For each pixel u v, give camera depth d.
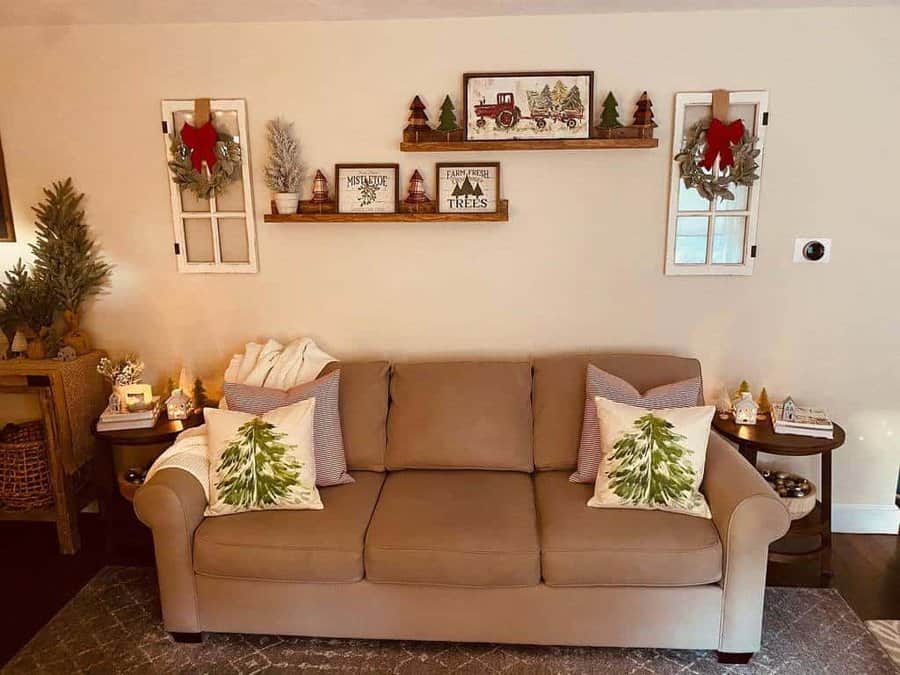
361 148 2.91
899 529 3.05
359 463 2.68
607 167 2.87
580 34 2.76
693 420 2.32
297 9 2.68
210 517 2.32
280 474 2.31
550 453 2.65
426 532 2.21
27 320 2.98
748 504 2.08
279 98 2.89
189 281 3.08
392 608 2.24
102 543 3.01
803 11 2.68
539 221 2.93
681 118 2.79
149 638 2.38
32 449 2.96
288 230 3.01
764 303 2.94
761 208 2.85
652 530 2.17
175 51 2.87
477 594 2.21
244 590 2.26
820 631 2.37
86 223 3.05
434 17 2.77
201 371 3.17
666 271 2.92
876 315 2.91
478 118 2.81
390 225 2.98
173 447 2.49
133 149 2.97
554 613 2.20
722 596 2.15
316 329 3.10
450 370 2.78
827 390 3.00
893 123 2.75
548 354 3.06
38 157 3.00
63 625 2.45
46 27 2.88
